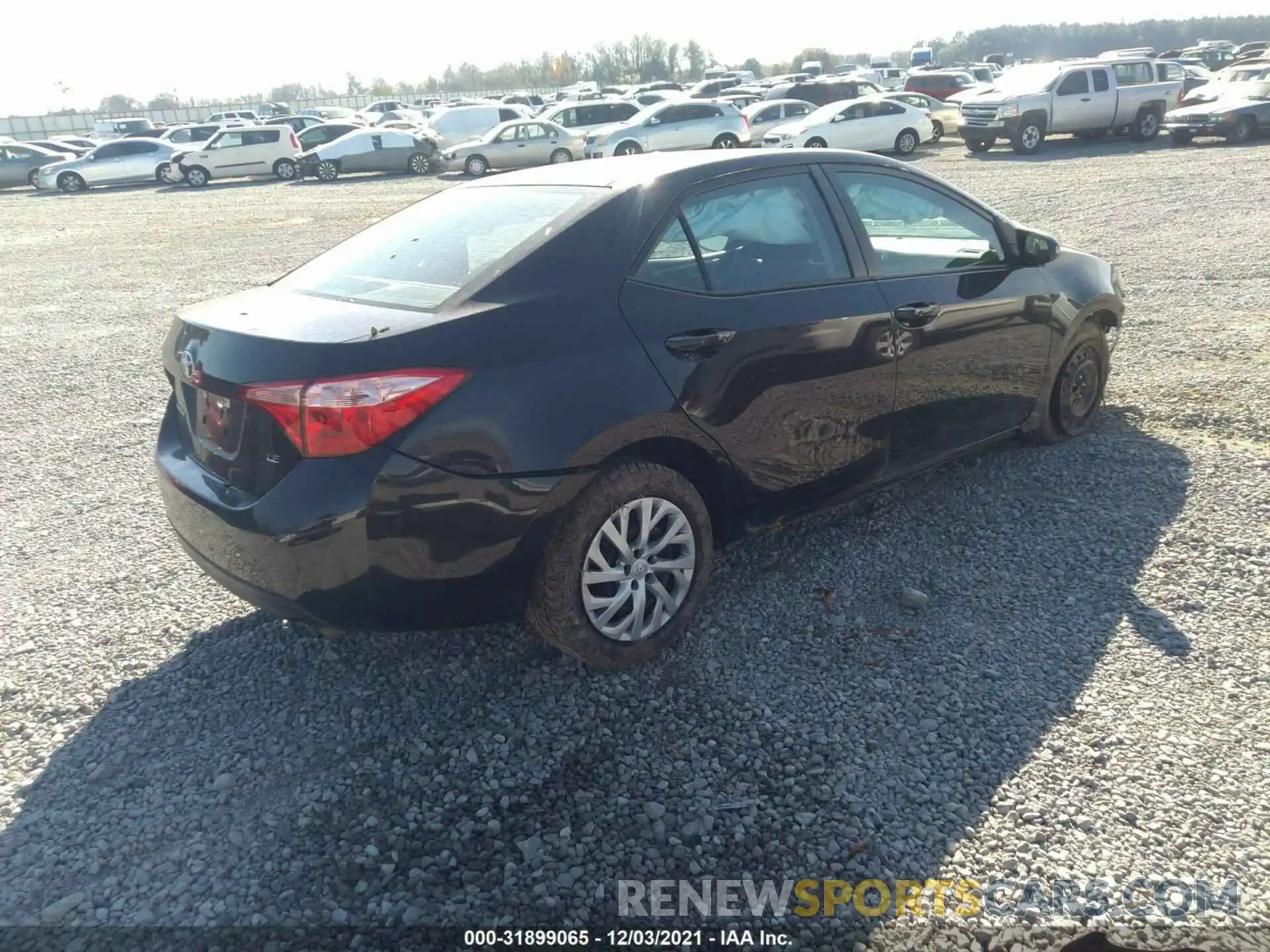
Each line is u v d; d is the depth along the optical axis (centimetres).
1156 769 272
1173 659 321
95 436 603
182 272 1255
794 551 410
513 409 284
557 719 305
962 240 432
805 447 361
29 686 331
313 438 270
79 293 1133
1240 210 1266
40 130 6919
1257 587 362
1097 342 504
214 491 299
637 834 258
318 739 300
